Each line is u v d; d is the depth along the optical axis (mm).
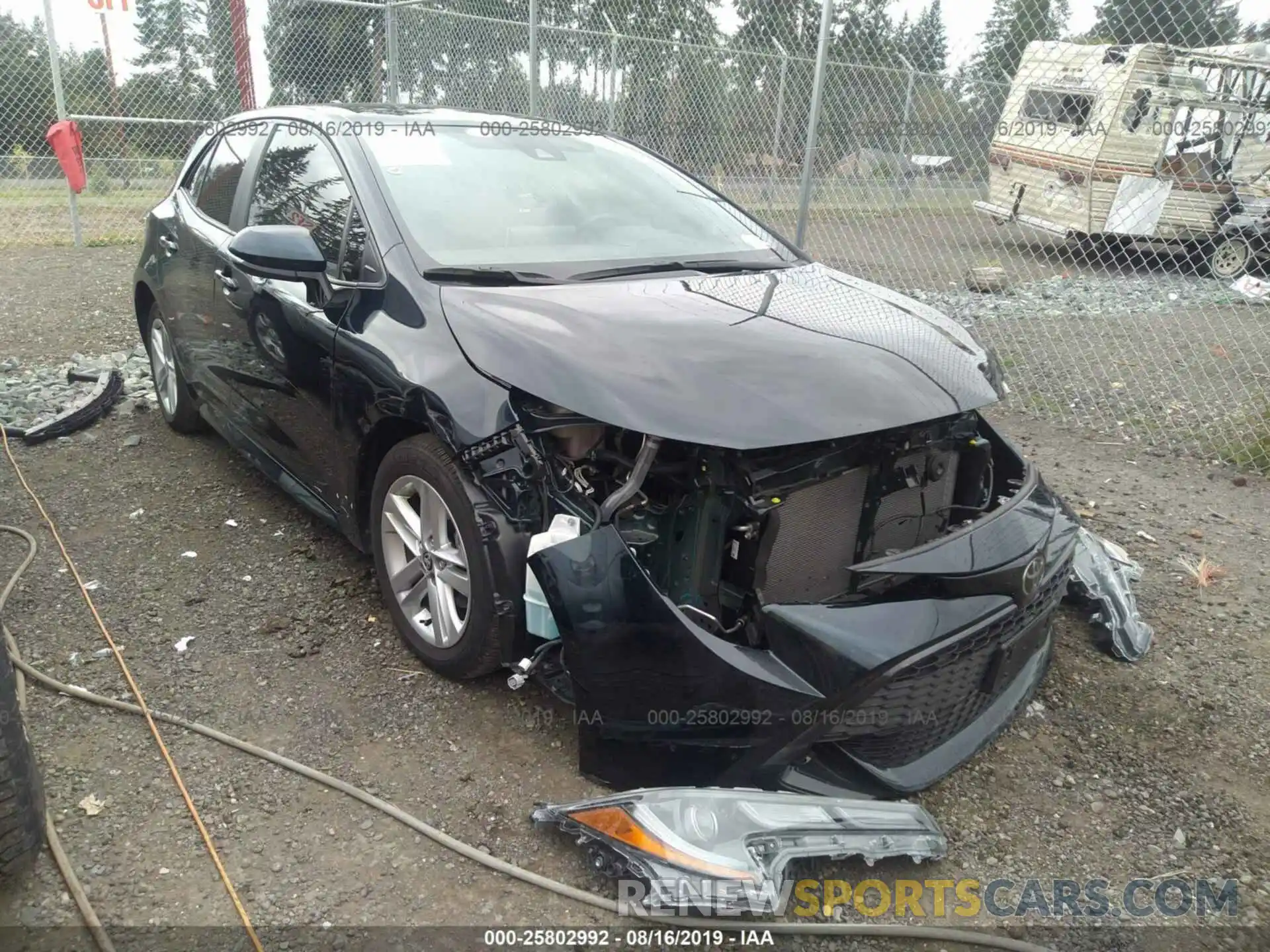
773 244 3824
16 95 10914
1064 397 6488
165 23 11125
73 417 4965
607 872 2244
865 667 2199
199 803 2467
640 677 2309
